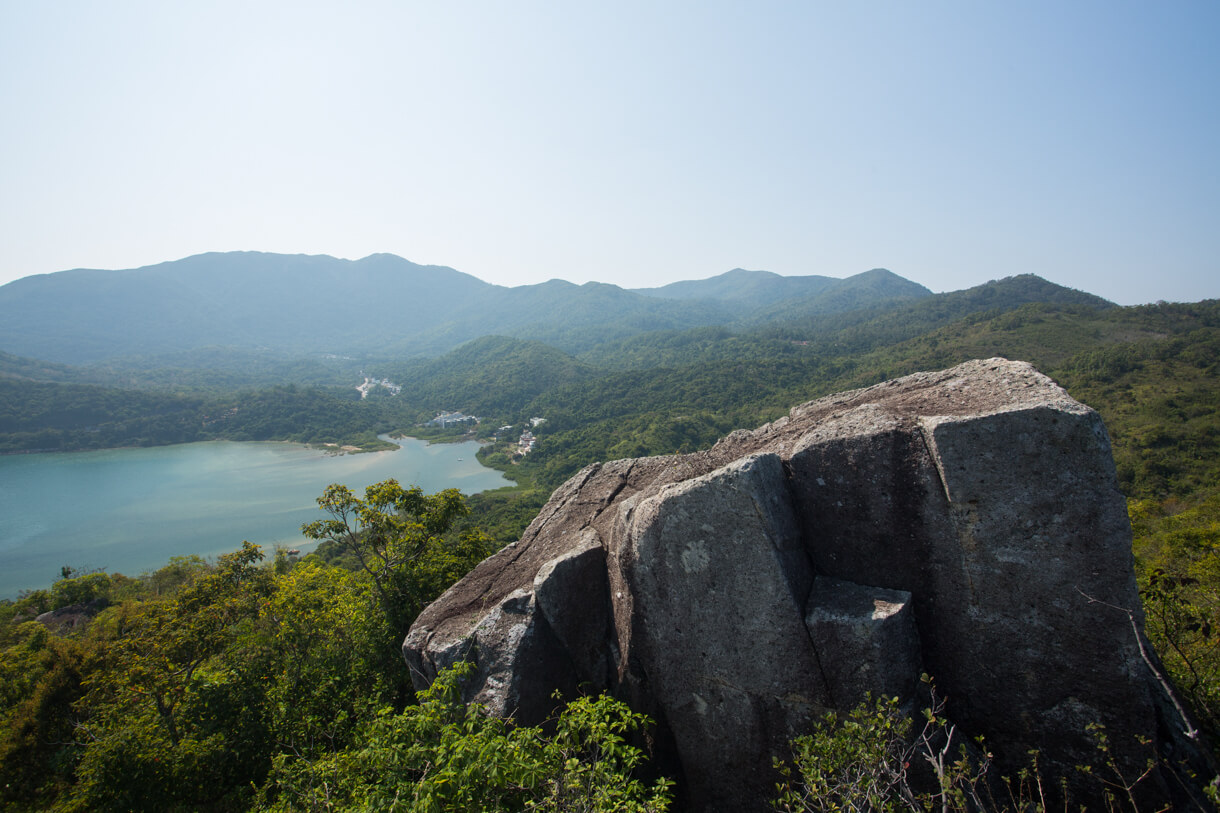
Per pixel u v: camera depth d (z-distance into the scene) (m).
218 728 10.89
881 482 5.81
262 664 12.12
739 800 6.34
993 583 5.31
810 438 6.29
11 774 12.46
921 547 5.66
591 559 7.85
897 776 4.24
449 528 15.95
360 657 11.91
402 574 13.41
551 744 5.01
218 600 13.02
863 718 4.67
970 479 5.29
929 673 5.68
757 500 5.80
